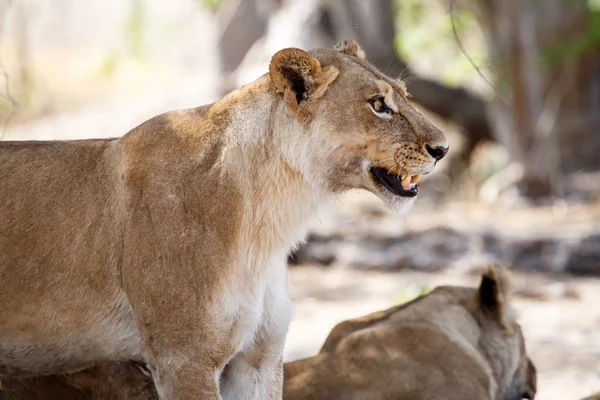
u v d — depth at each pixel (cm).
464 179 3412
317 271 2159
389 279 2073
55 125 3131
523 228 2386
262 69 2786
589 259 2073
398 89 918
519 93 3131
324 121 884
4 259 863
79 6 4981
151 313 849
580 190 3138
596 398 1044
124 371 945
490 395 1055
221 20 3406
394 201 904
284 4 2958
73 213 868
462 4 3288
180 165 869
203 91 3106
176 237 850
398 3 3812
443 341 1055
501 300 1113
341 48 953
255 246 877
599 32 3359
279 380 934
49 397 957
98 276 862
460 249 2170
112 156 884
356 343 1052
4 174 882
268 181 879
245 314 872
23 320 867
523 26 3145
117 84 4334
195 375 848
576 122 3556
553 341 1578
